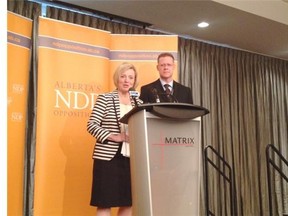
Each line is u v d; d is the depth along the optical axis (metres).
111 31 4.07
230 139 4.91
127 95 2.59
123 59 3.42
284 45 5.10
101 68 3.32
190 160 1.87
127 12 3.88
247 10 3.92
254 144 5.16
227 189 4.74
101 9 3.79
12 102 2.88
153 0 3.57
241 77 5.22
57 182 2.99
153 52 3.45
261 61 5.53
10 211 2.83
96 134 2.37
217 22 4.20
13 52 2.90
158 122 1.80
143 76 3.41
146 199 1.72
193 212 1.83
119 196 2.40
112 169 2.39
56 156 3.02
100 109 2.47
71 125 3.11
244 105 5.16
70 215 3.02
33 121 3.35
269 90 5.54
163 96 2.74
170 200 1.78
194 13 3.92
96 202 2.39
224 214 4.67
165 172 1.79
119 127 2.44
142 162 1.75
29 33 3.08
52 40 3.09
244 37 4.75
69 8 3.76
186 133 1.88
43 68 3.03
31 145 3.35
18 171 2.93
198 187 1.87
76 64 3.19
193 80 4.66
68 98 3.12
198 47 4.81
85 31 3.26
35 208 2.88
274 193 5.19
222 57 5.05
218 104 4.87
